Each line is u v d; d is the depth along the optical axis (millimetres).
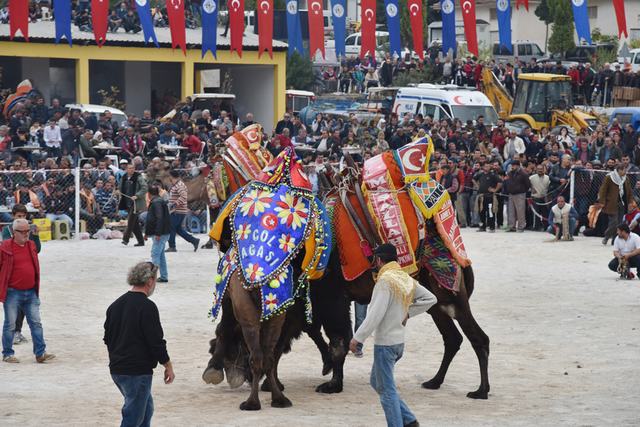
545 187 35781
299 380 15172
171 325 19297
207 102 50156
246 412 13062
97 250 30062
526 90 54344
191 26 55344
